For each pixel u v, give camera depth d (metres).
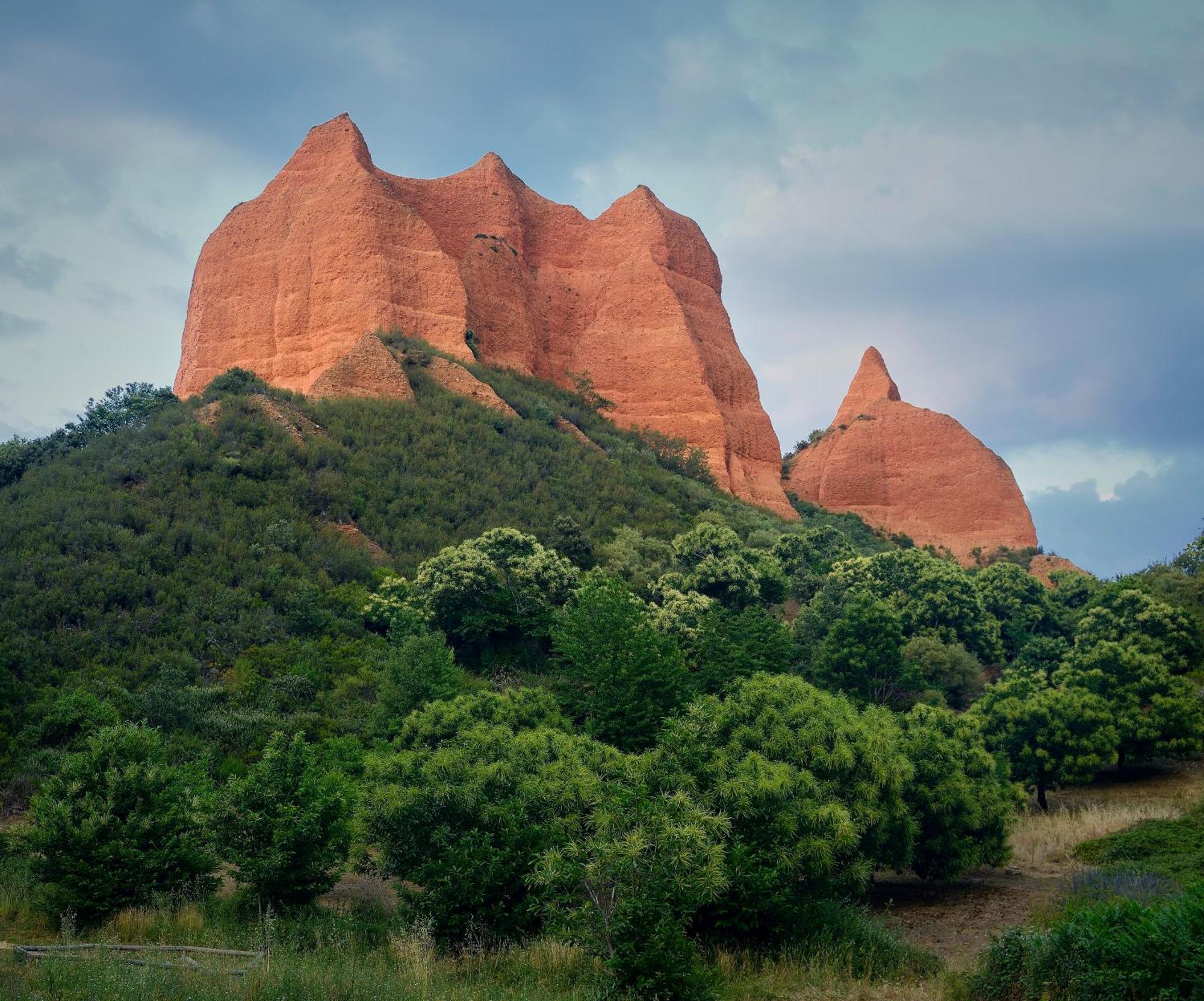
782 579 57.31
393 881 23.03
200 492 50.41
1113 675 37.66
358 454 59.56
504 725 21.67
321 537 50.06
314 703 34.38
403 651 32.62
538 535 56.28
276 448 56.28
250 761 29.83
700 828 14.25
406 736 25.14
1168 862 22.56
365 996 12.73
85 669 34.50
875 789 20.75
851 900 21.47
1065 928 13.61
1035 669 50.62
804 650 46.12
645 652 29.73
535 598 42.41
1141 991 11.80
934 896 23.64
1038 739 33.81
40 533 43.59
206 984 12.41
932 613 55.06
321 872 19.00
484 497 60.41
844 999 14.70
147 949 15.03
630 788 15.04
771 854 17.72
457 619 42.00
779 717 21.02
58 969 12.71
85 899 17.39
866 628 40.91
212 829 18.86
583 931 13.57
